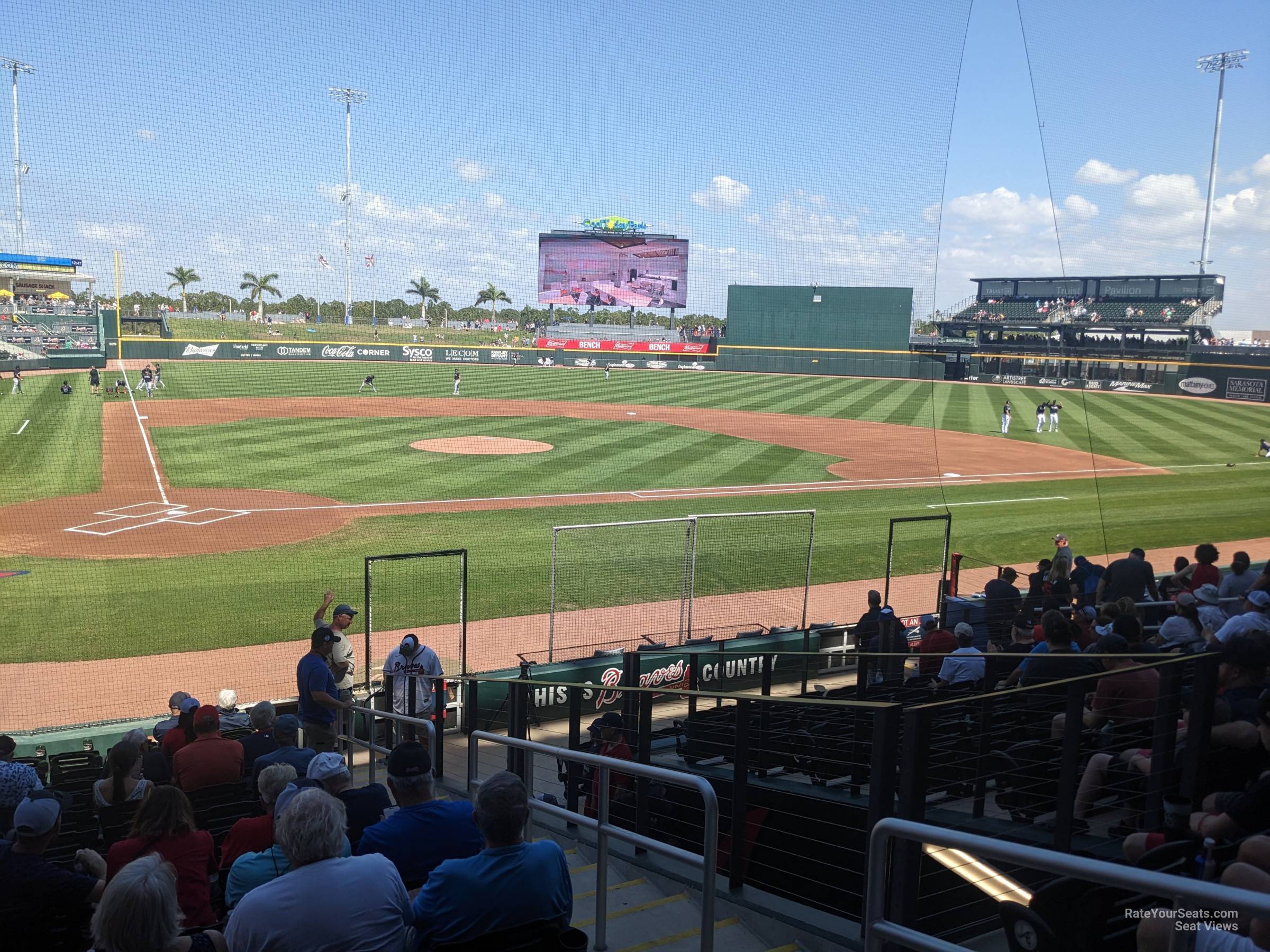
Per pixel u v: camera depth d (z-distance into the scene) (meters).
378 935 2.79
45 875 3.55
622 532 19.58
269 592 15.20
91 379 41.34
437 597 15.05
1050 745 3.90
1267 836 2.18
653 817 5.17
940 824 3.70
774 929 3.72
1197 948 2.00
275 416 36.53
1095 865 1.73
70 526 19.22
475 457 28.38
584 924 4.01
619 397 47.19
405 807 3.72
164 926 2.61
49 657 12.46
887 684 6.35
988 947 2.93
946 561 7.59
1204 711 2.96
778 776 5.12
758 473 26.89
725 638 11.88
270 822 4.23
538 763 8.11
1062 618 4.12
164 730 8.29
